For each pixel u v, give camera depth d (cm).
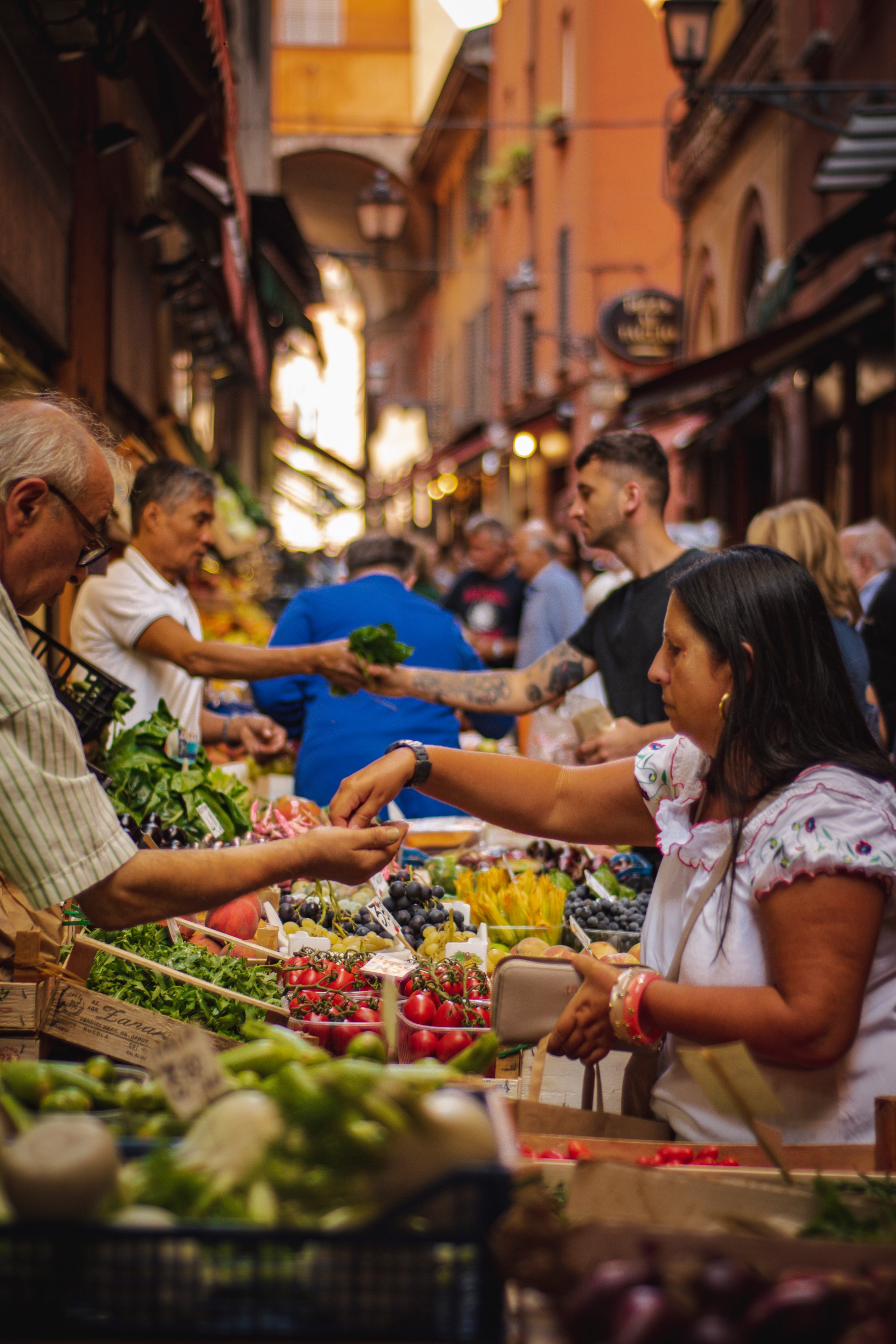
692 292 1903
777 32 1359
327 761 500
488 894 368
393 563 543
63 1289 120
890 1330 120
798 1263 138
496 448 2634
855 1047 206
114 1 411
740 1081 160
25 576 223
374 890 365
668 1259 136
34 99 477
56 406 244
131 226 771
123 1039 237
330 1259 122
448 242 3869
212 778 414
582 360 2147
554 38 2417
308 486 2869
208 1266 121
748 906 209
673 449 1802
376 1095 131
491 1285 123
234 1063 164
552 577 865
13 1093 160
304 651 428
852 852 195
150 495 454
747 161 1544
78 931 289
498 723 564
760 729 212
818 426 1257
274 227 1105
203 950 280
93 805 196
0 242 420
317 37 4003
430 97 3991
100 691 365
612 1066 258
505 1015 220
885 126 862
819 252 895
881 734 419
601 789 260
